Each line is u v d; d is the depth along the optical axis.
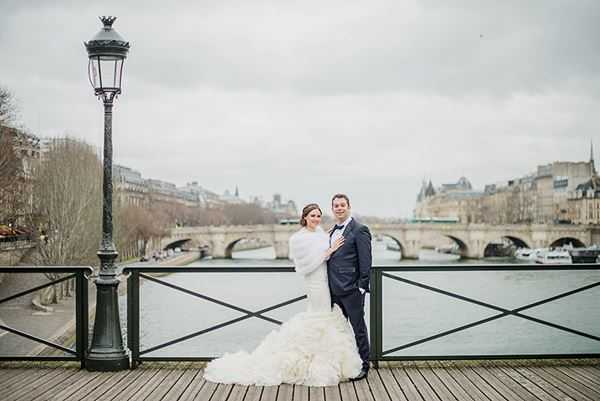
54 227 50.62
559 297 10.61
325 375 9.48
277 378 9.53
